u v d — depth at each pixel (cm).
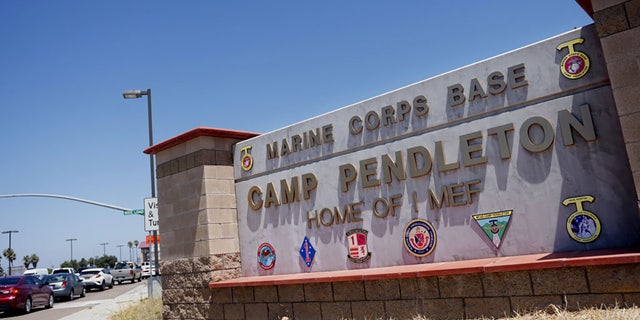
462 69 752
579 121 645
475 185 728
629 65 572
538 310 618
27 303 1970
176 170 1077
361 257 834
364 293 782
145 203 1425
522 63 696
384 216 813
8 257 8550
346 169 866
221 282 955
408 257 783
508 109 704
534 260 621
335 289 816
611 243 617
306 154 927
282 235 949
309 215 909
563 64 662
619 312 537
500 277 655
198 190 1016
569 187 651
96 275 3244
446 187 752
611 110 625
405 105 805
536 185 676
